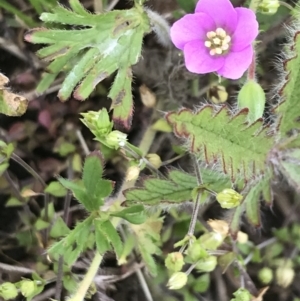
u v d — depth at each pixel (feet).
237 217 0.37
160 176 0.38
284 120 0.35
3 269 0.41
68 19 0.36
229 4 0.32
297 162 0.37
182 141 0.43
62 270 0.38
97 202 0.33
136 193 0.35
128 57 0.36
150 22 0.38
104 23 0.36
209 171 0.36
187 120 0.30
